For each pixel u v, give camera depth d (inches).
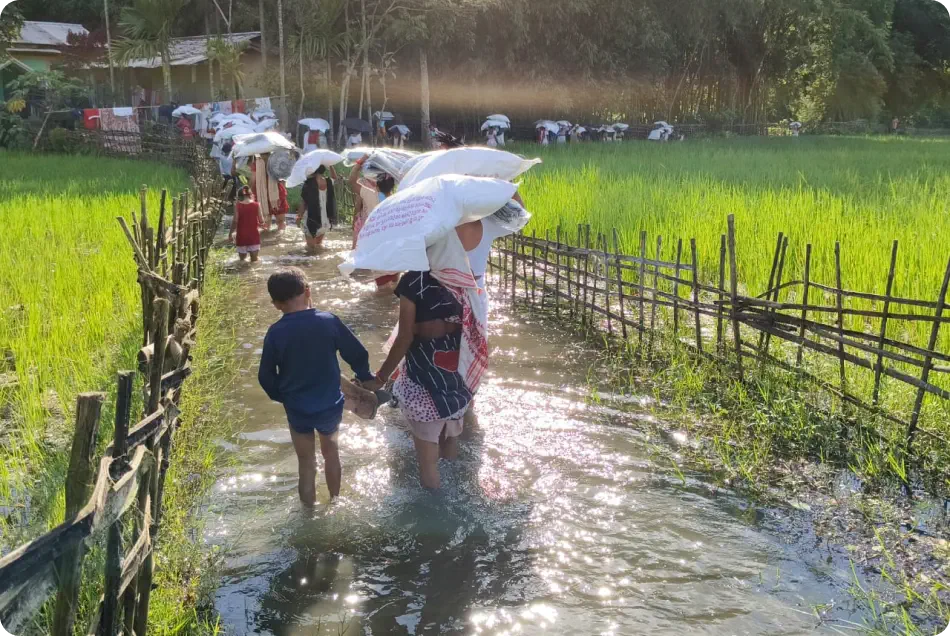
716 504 191.2
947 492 190.4
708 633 144.9
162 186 714.2
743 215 428.1
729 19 1574.8
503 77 1343.5
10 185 711.7
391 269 183.0
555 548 173.8
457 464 213.0
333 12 1065.5
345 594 159.2
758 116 1974.7
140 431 130.3
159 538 165.2
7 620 85.9
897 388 232.2
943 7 2283.5
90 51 1400.1
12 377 253.4
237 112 1028.5
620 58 1459.2
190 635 145.2
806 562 166.1
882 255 329.4
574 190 553.6
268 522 185.6
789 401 232.8
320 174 533.3
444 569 167.0
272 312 369.1
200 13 1483.8
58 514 161.8
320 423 188.4
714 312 266.2
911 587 155.4
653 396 260.4
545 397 259.9
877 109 2143.2
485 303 211.8
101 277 353.7
